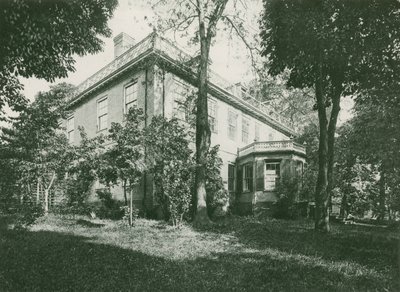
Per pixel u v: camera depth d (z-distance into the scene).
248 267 6.72
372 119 17.11
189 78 19.84
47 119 15.02
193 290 5.14
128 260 6.99
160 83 18.06
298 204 21.64
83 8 8.63
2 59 8.13
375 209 20.83
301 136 32.69
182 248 8.61
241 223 15.19
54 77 9.70
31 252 7.44
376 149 16.56
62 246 8.26
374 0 9.94
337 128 25.77
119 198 19.45
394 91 11.88
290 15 10.89
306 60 12.17
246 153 24.62
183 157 13.96
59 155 15.68
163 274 5.99
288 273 6.31
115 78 20.38
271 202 22.62
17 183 8.45
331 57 11.64
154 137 13.44
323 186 13.10
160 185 14.02
